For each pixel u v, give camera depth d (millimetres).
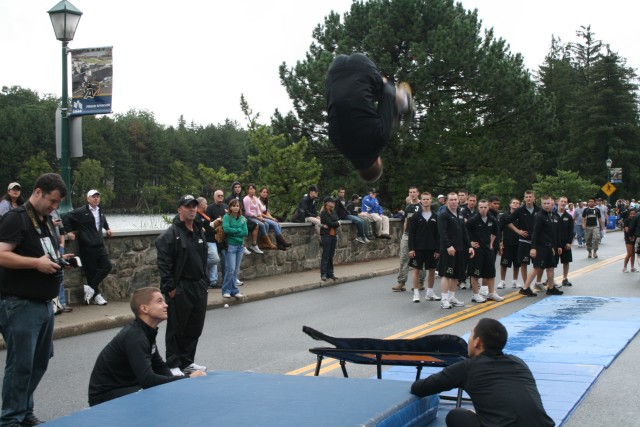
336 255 21328
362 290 16266
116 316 11523
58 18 12859
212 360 8969
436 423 5297
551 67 85938
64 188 6207
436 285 17234
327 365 8688
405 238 15938
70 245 12469
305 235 19375
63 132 13125
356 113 3992
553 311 12625
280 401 4438
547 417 4637
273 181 27094
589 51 97188
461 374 4734
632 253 19703
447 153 33188
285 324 11695
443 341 5504
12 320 5961
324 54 32656
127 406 4383
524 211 15695
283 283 16406
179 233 8047
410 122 4480
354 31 33906
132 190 86375
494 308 13242
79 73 13008
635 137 74250
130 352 5605
